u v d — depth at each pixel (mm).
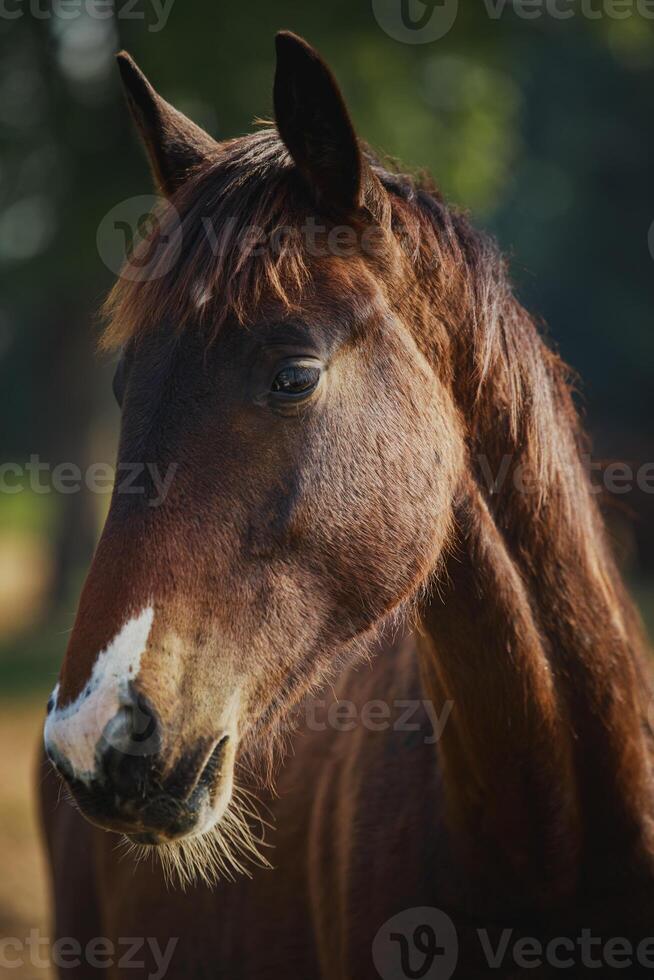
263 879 4133
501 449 3506
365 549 3098
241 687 2908
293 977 4000
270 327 2939
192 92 16406
